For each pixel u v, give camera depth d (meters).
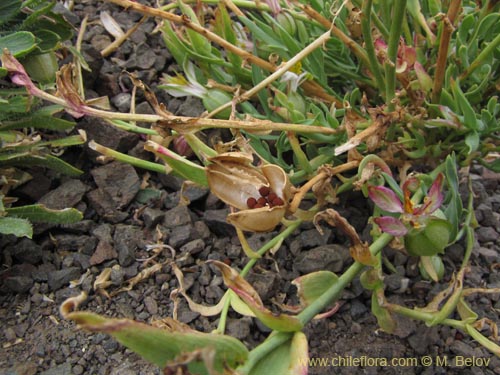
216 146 0.15
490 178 0.20
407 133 0.17
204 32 0.16
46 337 0.15
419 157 0.17
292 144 0.16
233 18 0.24
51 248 0.17
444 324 0.15
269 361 0.12
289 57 0.18
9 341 0.15
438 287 0.17
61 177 0.19
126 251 0.17
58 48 0.19
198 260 0.18
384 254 0.17
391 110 0.15
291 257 0.17
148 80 0.22
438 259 0.16
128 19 0.24
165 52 0.23
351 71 0.19
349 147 0.14
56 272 0.17
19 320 0.16
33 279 0.17
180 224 0.18
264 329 0.16
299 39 0.20
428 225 0.13
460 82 0.18
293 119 0.16
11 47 0.16
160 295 0.17
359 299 0.17
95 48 0.21
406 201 0.13
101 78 0.21
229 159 0.14
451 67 0.17
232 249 0.17
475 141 0.16
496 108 0.17
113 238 0.18
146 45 0.22
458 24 0.18
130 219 0.18
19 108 0.16
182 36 0.18
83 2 0.25
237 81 0.19
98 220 0.18
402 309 0.14
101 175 0.19
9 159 0.17
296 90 0.17
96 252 0.17
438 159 0.18
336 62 0.19
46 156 0.17
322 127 0.15
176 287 0.17
